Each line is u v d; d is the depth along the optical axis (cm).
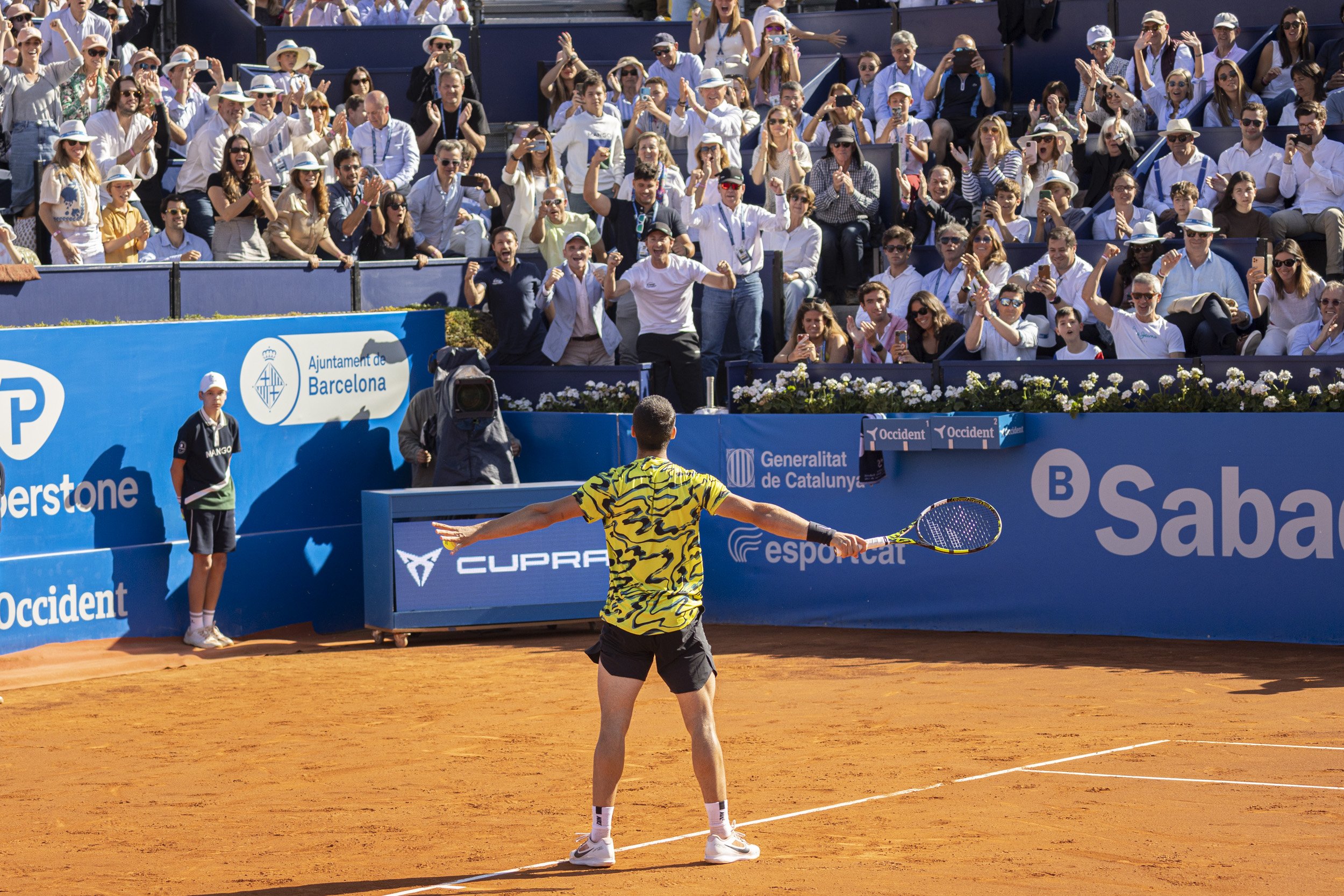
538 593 1934
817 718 1332
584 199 2419
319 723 1412
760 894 781
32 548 1788
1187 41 2648
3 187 2441
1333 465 1656
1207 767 1066
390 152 2500
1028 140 2441
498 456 1989
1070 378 1822
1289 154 2202
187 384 1930
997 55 2806
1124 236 2136
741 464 1969
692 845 904
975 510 1028
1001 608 1839
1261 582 1702
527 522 885
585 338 2166
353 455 2098
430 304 2203
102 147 2344
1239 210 2161
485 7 3534
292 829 1000
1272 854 829
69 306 1870
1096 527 1786
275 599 2019
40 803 1119
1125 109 2583
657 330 2083
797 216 2261
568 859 873
